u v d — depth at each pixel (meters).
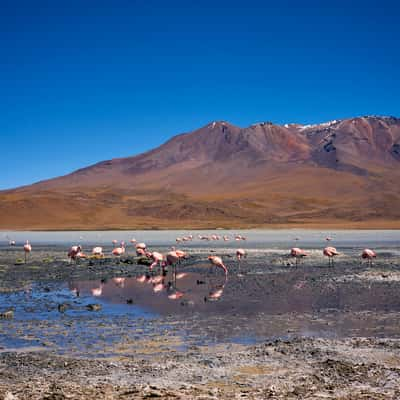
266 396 8.88
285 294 20.78
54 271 30.77
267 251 44.78
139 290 22.62
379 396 8.84
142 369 10.77
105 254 43.84
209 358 11.58
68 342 13.26
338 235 74.62
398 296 19.97
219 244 56.50
